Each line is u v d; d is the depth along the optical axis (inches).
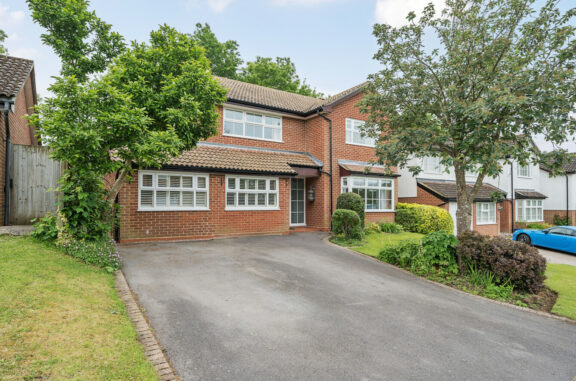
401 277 309.9
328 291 252.8
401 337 179.3
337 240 470.0
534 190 1027.9
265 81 1170.0
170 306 201.0
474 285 294.7
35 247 242.1
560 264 448.1
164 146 247.9
